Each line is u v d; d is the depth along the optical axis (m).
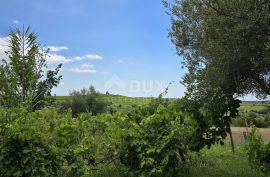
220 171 9.45
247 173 9.28
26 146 7.15
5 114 7.42
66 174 7.73
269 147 9.89
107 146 7.94
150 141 7.70
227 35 7.11
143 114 8.31
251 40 7.04
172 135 7.55
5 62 10.86
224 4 7.14
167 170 7.72
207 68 7.91
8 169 7.04
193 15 8.49
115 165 8.52
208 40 7.90
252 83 8.72
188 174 8.83
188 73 8.66
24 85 10.81
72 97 24.75
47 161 7.27
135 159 7.82
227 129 9.01
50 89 11.64
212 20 7.36
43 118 7.79
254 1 6.86
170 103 8.52
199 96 8.52
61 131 7.68
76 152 7.59
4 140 7.07
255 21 6.80
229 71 7.64
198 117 8.80
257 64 7.26
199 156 10.77
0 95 10.20
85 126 8.18
